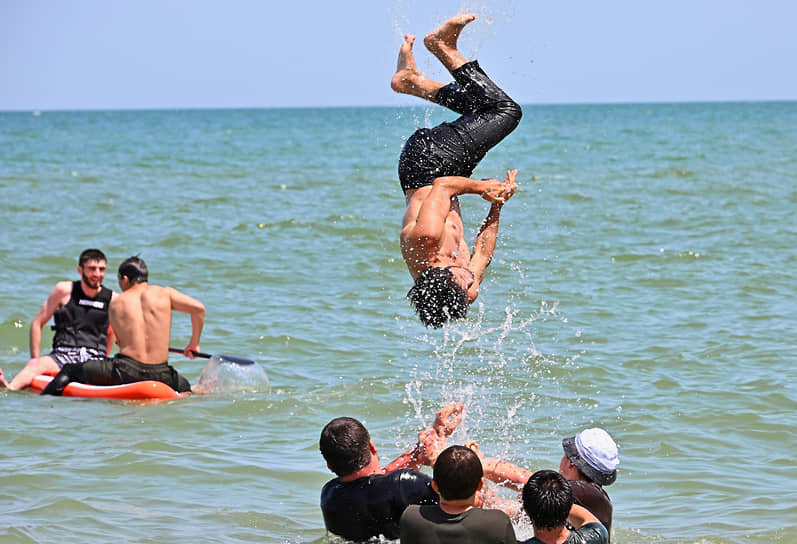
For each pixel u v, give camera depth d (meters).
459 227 10.77
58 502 11.33
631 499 11.91
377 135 121.62
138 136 125.19
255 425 14.90
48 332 21.08
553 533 8.94
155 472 12.59
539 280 25.97
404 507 9.69
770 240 32.22
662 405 15.62
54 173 60.38
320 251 30.89
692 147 83.75
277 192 48.66
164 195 47.03
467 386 16.81
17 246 30.50
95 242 31.86
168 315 17.45
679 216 38.09
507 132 11.11
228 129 154.88
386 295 24.89
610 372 17.61
